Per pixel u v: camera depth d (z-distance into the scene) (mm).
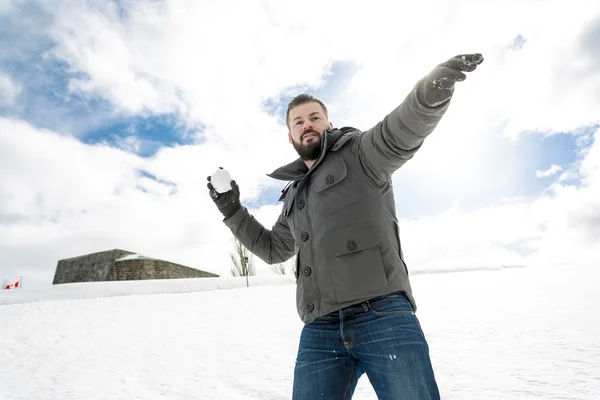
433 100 1064
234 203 1982
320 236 1375
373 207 1347
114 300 13547
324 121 1641
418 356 1154
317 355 1339
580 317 5574
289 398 3287
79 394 3902
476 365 3664
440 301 9094
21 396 3945
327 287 1325
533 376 3160
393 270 1304
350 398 1345
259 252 1981
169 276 28453
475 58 1014
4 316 10750
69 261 31828
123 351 6176
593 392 2695
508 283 11773
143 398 3623
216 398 3428
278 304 10930
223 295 13734
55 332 8383
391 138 1222
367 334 1219
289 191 1756
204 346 6141
